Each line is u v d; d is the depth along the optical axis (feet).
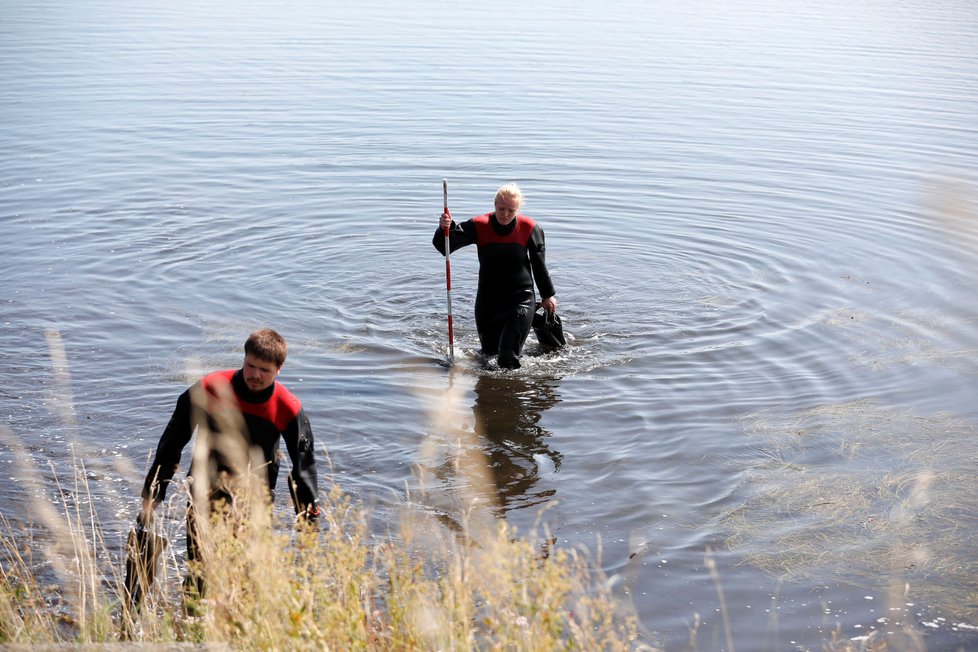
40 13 106.52
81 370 26.23
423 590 13.01
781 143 53.72
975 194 43.19
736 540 19.16
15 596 15.69
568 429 23.95
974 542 18.95
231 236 38.27
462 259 36.96
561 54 80.94
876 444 23.04
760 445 23.07
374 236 38.96
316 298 32.48
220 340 28.63
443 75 71.41
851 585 17.71
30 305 30.60
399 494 20.63
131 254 35.81
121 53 80.94
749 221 41.39
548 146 52.75
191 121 57.62
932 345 29.01
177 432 16.17
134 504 19.88
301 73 72.18
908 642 16.12
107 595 16.53
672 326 30.73
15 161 48.42
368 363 27.73
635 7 113.19
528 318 28.25
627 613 16.87
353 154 50.80
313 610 12.91
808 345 29.12
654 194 44.98
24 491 20.15
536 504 20.44
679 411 24.94
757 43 87.45
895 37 90.68
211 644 12.16
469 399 25.61
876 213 42.24
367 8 111.96
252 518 13.76
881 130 56.54
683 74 72.54
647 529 19.54
